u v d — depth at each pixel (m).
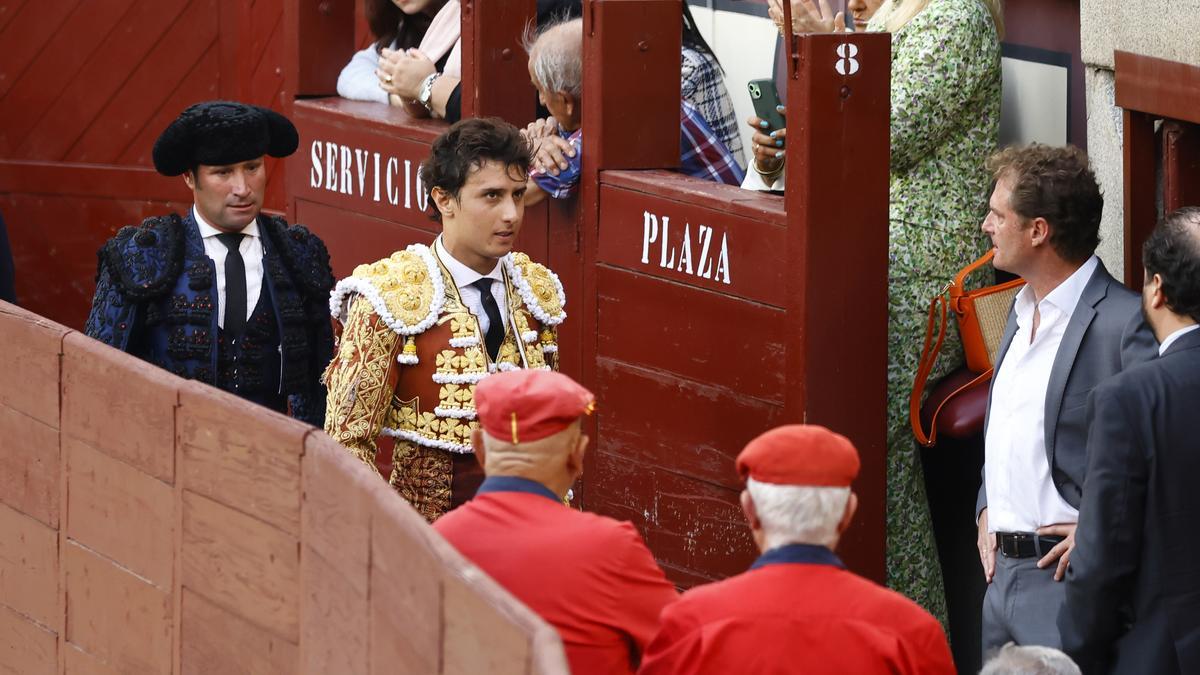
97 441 10.77
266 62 22.50
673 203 12.02
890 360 11.82
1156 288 8.98
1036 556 10.00
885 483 11.32
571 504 13.28
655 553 12.56
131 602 10.62
